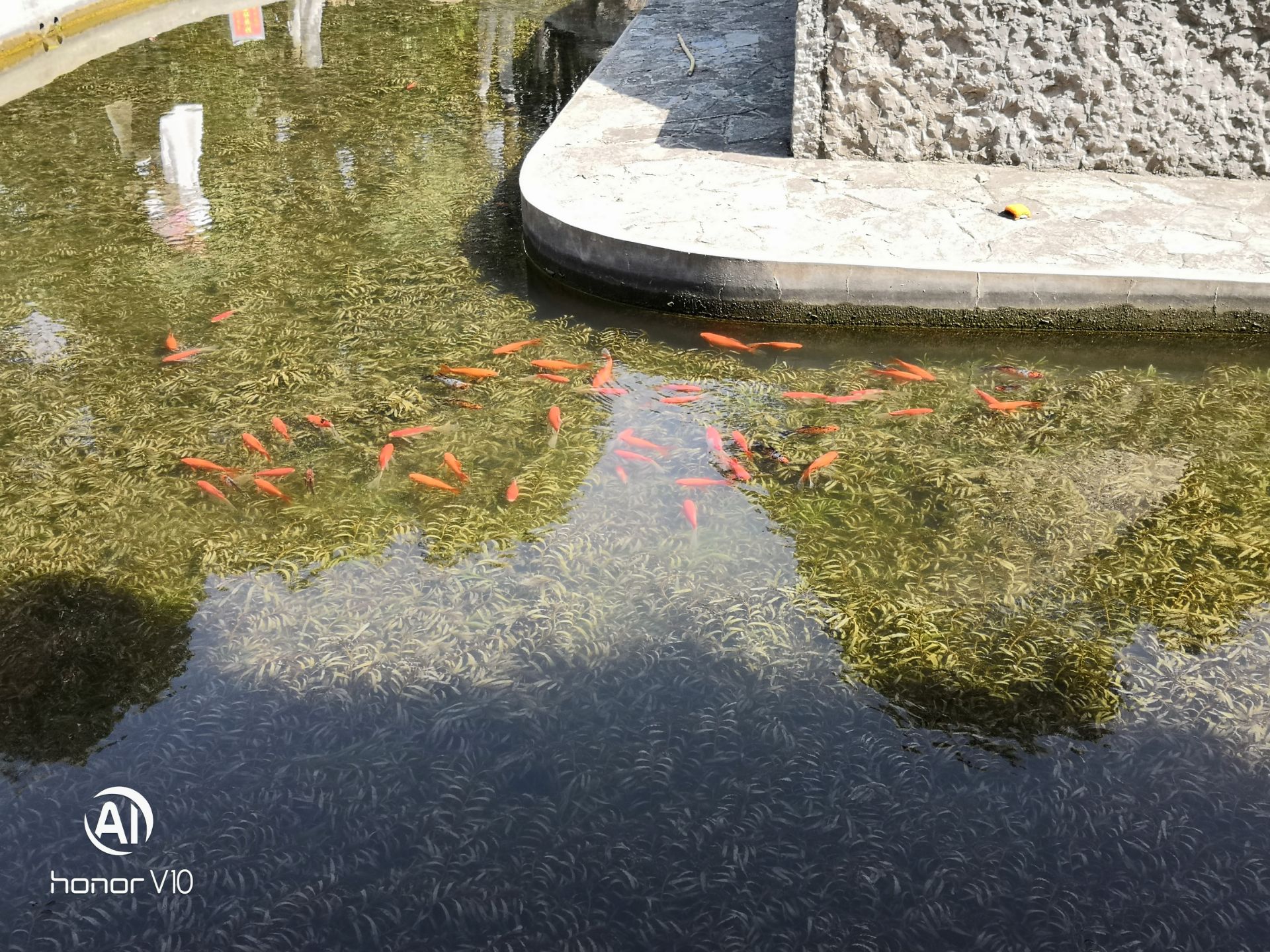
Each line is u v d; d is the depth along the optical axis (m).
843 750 2.41
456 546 3.07
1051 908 2.06
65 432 3.70
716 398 3.88
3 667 2.69
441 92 7.85
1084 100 4.98
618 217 4.67
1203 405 3.73
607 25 10.05
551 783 2.35
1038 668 2.61
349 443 3.61
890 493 3.29
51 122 7.16
